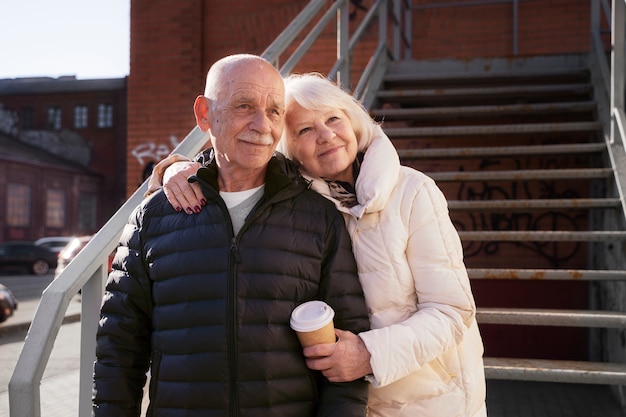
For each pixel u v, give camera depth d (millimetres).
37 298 14156
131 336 1722
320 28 4027
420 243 1695
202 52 6754
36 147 35031
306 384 1605
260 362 1543
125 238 1774
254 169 1671
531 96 4996
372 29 6305
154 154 6621
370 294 1710
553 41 6258
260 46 6668
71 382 5312
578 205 3586
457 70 5281
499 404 4332
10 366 6605
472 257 5695
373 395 1735
